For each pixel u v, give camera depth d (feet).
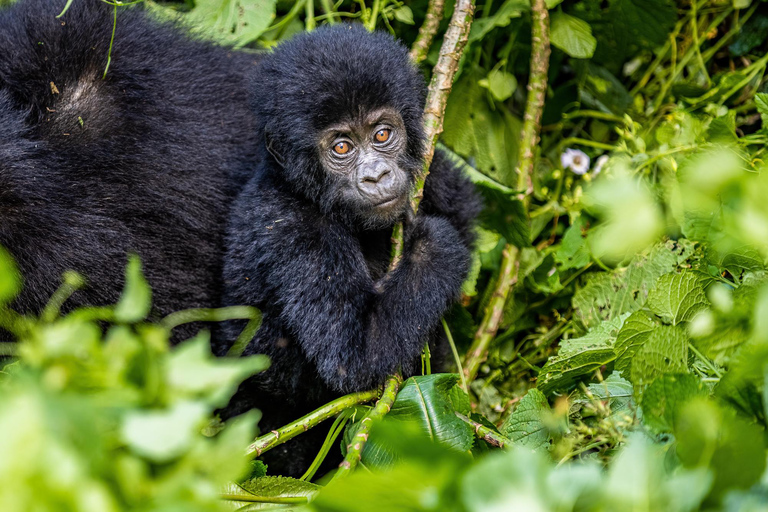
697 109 36.14
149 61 29.01
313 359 27.12
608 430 20.56
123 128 28.04
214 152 29.71
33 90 27.30
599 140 38.24
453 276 27.22
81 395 11.60
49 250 26.30
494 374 32.35
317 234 27.53
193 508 10.89
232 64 31.99
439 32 35.47
